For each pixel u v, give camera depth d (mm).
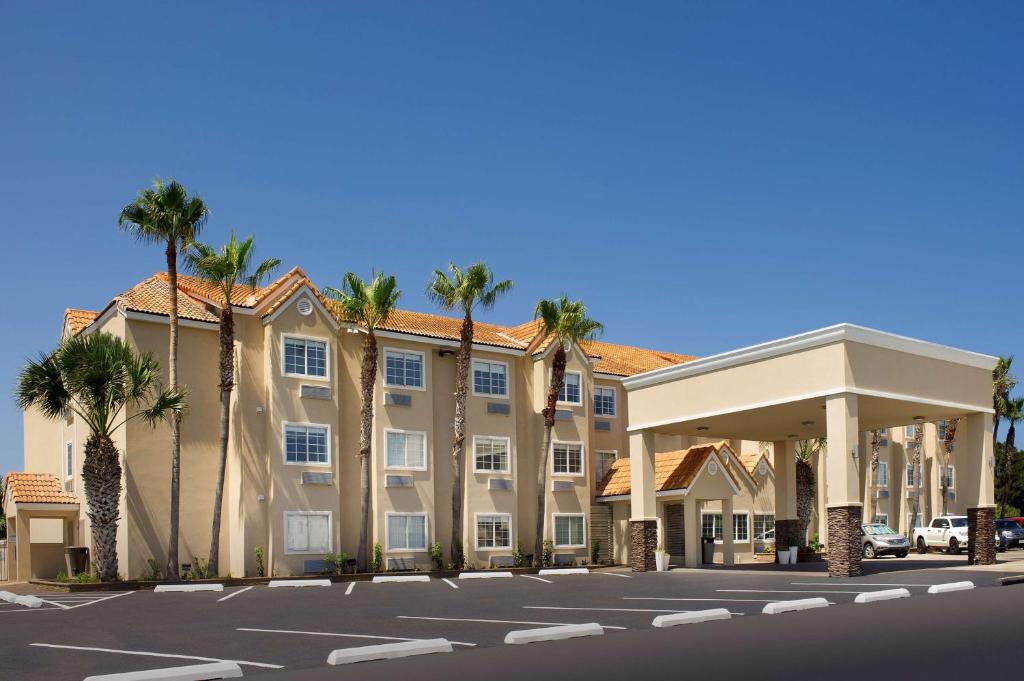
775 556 42562
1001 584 23734
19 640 15969
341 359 36844
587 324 40219
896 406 31016
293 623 17938
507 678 11078
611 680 10680
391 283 35594
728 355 32062
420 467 37875
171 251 31453
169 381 32594
